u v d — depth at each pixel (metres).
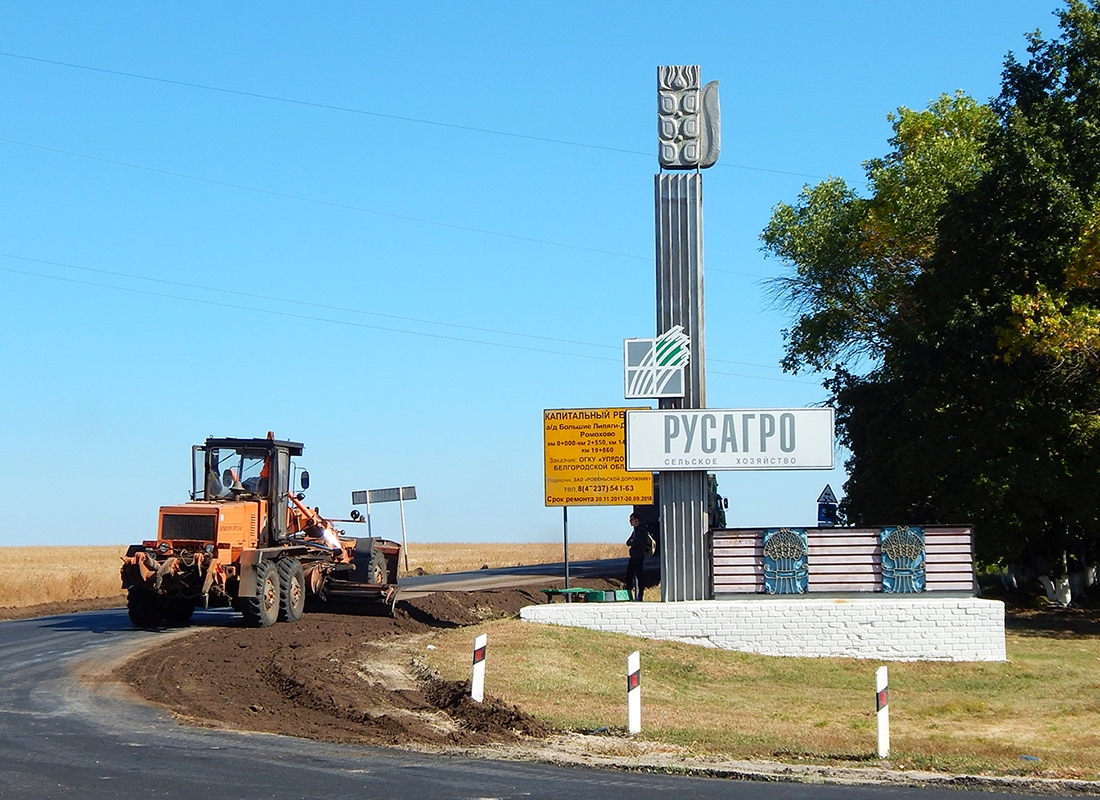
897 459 32.16
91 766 10.95
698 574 22.52
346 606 25.83
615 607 22.33
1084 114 30.53
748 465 22.05
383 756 11.81
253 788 10.16
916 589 22.30
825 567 22.42
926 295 32.75
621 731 13.92
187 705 14.41
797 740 13.84
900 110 40.28
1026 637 26.69
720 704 17.50
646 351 22.52
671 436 22.20
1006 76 31.78
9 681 16.03
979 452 30.58
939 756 12.77
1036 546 33.91
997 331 29.05
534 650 19.80
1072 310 28.92
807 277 39.47
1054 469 29.38
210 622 23.70
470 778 10.85
